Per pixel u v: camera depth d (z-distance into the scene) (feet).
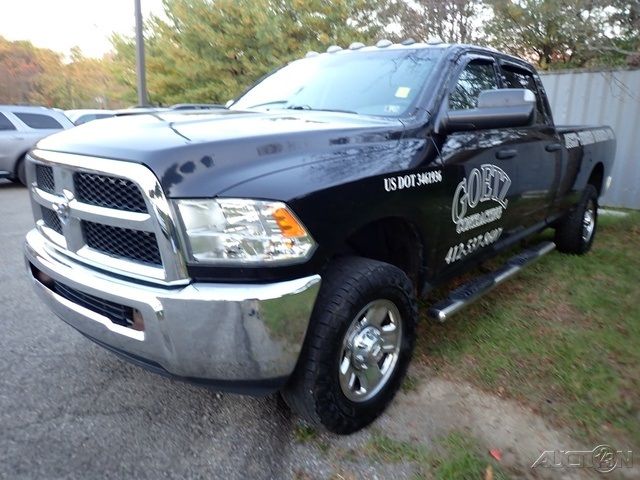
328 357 7.21
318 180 6.97
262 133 7.35
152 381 9.53
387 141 8.52
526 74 14.07
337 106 10.55
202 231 6.33
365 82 10.83
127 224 6.64
